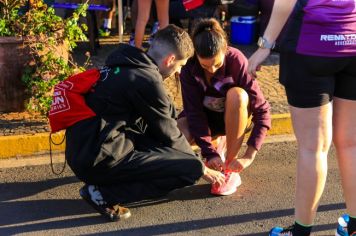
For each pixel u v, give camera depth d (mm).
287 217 3691
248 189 4059
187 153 3574
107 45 7484
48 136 4660
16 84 5016
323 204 3826
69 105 3414
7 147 4609
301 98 2867
